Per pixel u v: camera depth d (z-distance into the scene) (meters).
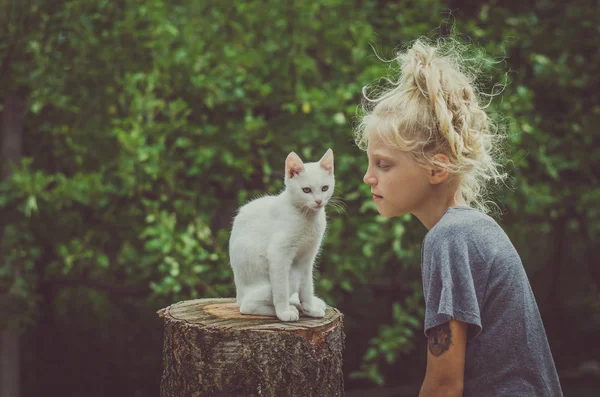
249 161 3.94
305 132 3.88
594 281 6.28
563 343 5.94
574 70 4.50
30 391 4.94
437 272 1.54
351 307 5.45
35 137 4.32
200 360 1.89
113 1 3.86
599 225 4.62
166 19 3.97
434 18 4.30
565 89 4.54
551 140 4.37
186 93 3.88
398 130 1.64
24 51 3.74
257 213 2.15
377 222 3.83
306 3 4.00
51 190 3.79
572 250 6.30
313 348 1.89
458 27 4.25
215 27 3.98
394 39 4.21
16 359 4.09
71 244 3.79
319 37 4.14
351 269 3.90
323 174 2.07
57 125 3.97
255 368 1.86
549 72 4.31
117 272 4.39
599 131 4.44
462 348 1.49
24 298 3.88
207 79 3.76
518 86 4.18
